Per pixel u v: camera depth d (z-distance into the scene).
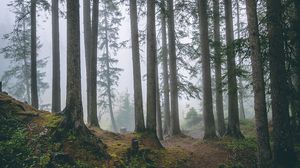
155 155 15.45
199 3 21.11
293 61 15.36
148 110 17.48
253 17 13.69
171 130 24.23
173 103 24.34
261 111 13.30
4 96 15.52
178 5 24.17
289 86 15.48
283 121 14.38
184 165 15.57
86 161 12.45
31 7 22.66
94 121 19.72
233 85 18.00
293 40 15.32
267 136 13.23
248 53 15.27
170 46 24.78
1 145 11.67
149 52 17.75
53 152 12.09
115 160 13.33
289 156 14.15
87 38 24.23
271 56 14.70
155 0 19.14
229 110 20.58
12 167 10.97
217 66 20.98
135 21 19.66
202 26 20.64
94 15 20.23
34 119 14.36
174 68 24.64
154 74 17.80
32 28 22.30
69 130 13.10
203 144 19.02
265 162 13.07
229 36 21.55
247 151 17.52
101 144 13.72
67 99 13.50
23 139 12.53
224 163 16.25
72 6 13.89
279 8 14.83
